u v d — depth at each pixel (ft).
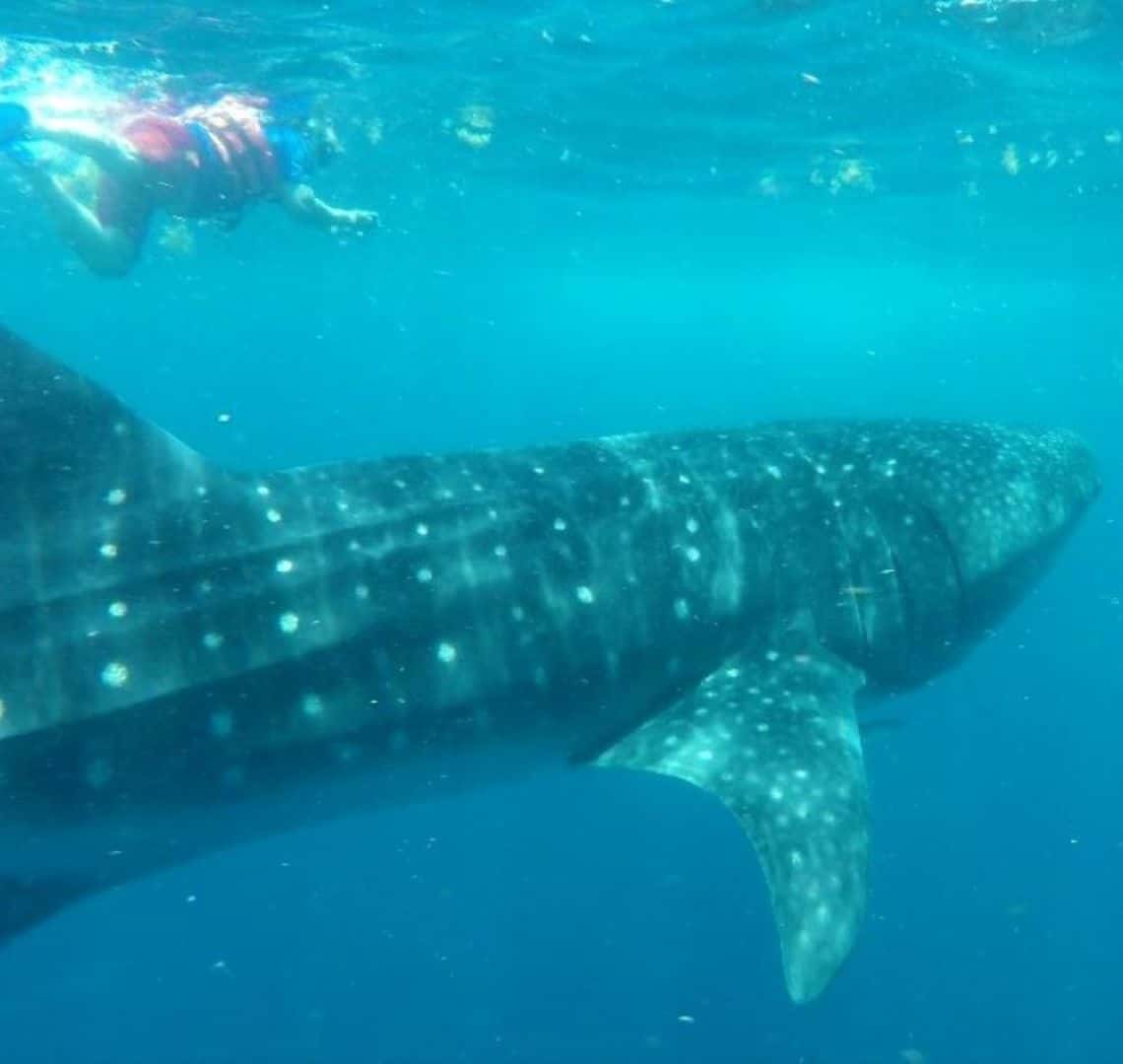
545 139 34.01
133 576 9.88
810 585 12.37
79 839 10.01
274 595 10.25
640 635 11.55
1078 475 14.28
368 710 10.48
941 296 77.87
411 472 11.36
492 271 75.31
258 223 50.80
